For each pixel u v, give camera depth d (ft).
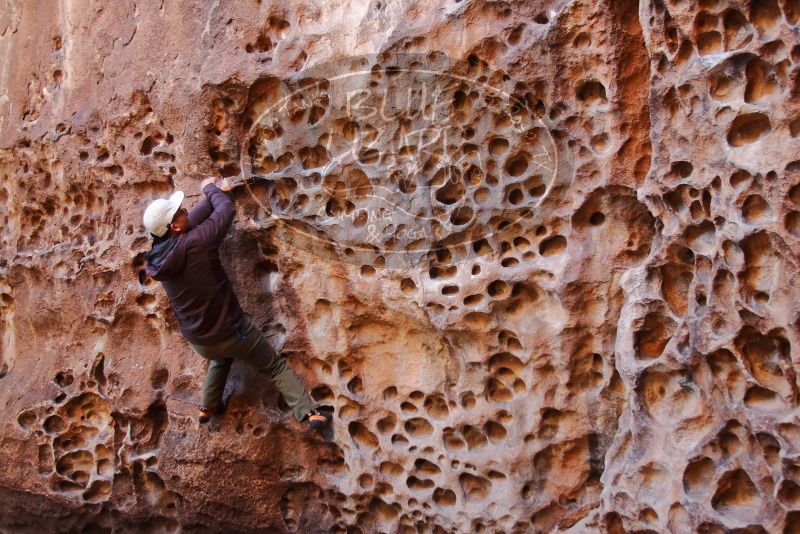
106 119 13.74
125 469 13.70
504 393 11.86
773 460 9.14
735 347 9.32
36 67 15.19
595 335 11.22
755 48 9.00
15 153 15.28
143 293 13.50
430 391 12.14
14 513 15.15
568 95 10.78
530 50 10.73
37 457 14.48
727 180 9.30
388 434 12.44
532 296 11.52
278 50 12.10
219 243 11.78
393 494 12.42
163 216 11.40
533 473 11.65
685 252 10.22
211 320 11.74
